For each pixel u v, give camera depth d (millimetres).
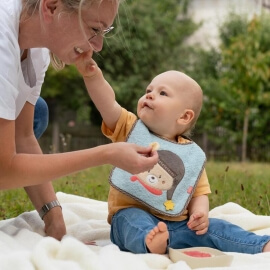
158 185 3152
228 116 18469
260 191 5672
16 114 3121
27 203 4891
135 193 3127
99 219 3877
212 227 3113
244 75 16719
